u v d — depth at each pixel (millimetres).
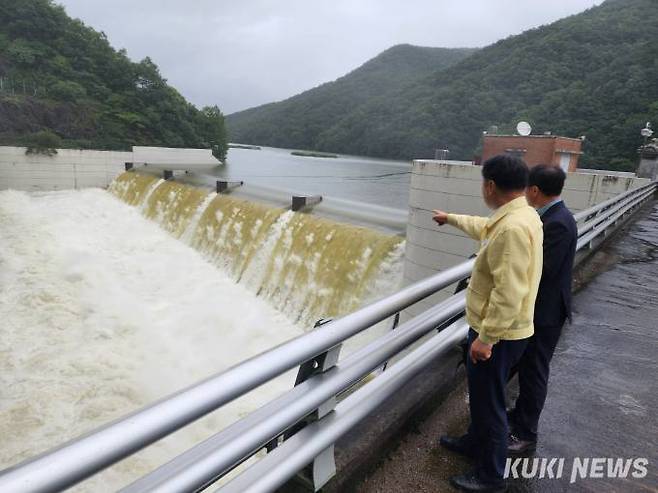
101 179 30812
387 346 2463
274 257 14078
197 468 1481
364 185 38250
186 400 1329
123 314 12812
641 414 3373
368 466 2564
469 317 2361
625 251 8438
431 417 3080
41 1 50750
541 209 2770
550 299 2701
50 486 1016
